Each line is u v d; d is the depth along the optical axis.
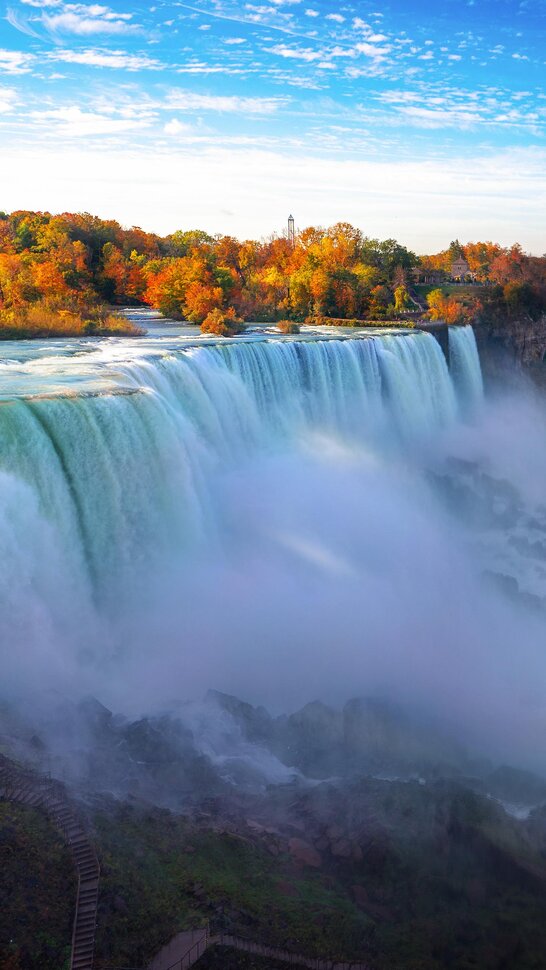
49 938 17.14
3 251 106.44
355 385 62.09
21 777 21.08
